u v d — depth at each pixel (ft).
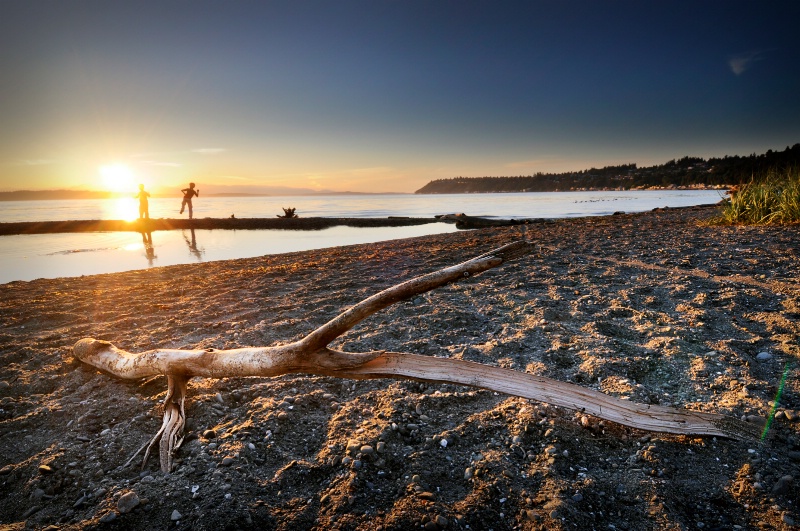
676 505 6.36
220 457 7.63
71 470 7.41
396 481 7.07
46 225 71.26
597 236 34.35
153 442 7.97
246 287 21.67
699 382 9.66
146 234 62.28
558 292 17.19
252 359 8.75
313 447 8.01
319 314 16.02
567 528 5.94
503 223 70.95
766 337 11.75
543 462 7.34
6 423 8.93
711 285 16.93
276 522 6.27
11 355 12.73
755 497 6.40
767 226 32.40
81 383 10.77
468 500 6.56
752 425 7.84
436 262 26.16
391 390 9.94
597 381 9.92
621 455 7.54
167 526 6.24
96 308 18.71
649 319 13.61
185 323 15.56
